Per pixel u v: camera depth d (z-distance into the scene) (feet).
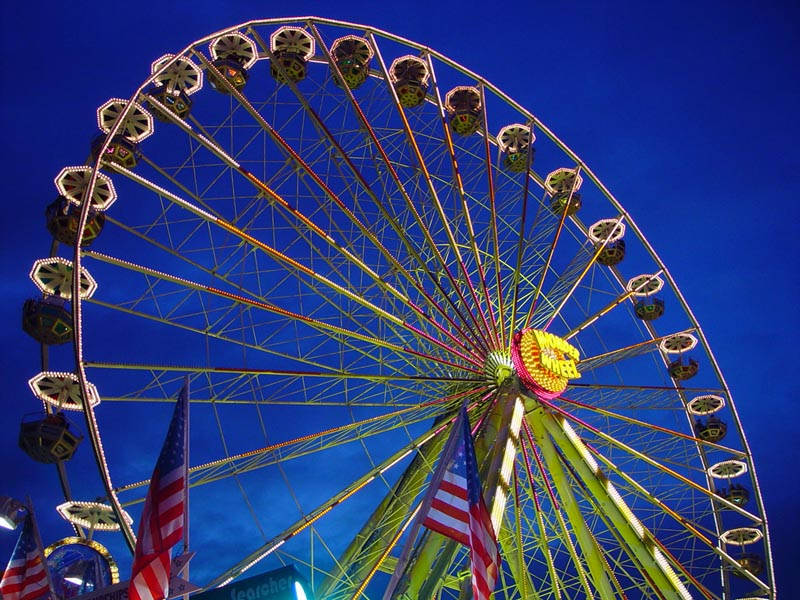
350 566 103.45
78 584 95.50
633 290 139.33
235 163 104.27
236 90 108.17
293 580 53.31
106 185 102.22
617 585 108.27
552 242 120.47
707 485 139.03
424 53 123.95
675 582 99.50
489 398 108.88
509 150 137.18
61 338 99.66
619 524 102.01
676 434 122.62
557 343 108.68
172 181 106.01
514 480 106.11
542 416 108.06
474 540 63.26
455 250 112.68
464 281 116.67
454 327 111.55
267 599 52.90
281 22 116.67
